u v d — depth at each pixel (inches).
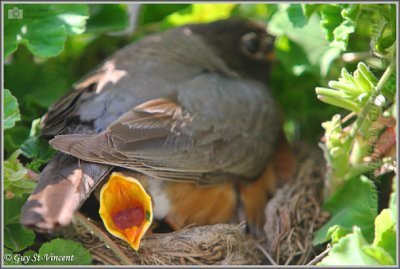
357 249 260.8
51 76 386.3
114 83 347.6
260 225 370.9
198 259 326.6
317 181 394.9
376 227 269.4
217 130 342.3
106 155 289.1
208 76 376.2
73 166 287.9
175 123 326.6
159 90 348.8
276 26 383.6
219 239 332.5
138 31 434.9
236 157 350.6
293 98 422.6
